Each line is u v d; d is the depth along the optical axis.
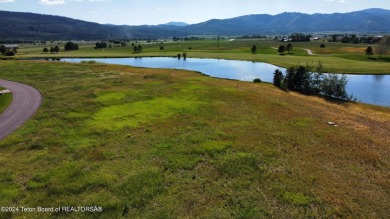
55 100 34.56
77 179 15.95
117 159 18.53
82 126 24.77
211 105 32.19
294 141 22.27
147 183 15.70
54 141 21.31
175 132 23.44
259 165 18.12
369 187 16.23
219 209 13.71
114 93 38.38
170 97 36.16
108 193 14.74
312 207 14.08
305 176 16.95
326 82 46.50
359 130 26.75
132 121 26.16
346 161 19.41
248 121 26.86
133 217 12.98
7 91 40.19
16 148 20.17
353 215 13.62
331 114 32.19
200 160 18.64
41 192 14.73
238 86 46.62
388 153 21.36
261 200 14.51
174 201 14.26
